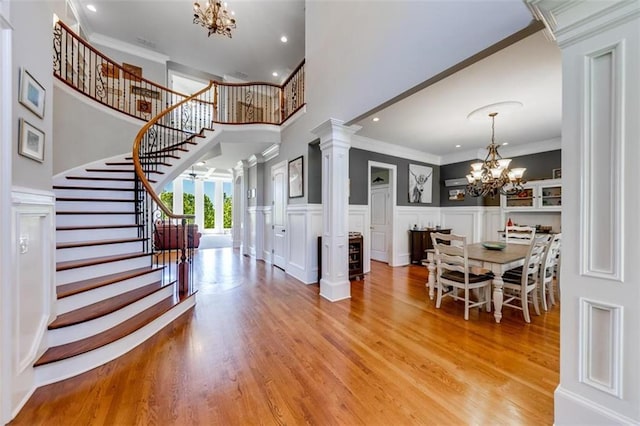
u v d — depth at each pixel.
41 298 1.80
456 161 6.31
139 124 5.20
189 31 5.73
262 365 1.98
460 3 1.96
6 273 1.42
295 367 1.96
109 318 2.19
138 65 6.33
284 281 4.39
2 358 1.40
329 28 3.61
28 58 1.68
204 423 1.43
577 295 1.28
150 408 1.54
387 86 2.62
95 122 4.65
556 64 2.58
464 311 3.09
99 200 3.39
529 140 5.16
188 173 10.70
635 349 1.12
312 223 4.36
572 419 1.29
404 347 2.26
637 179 1.12
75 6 4.93
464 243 2.83
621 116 1.15
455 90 3.10
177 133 5.73
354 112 3.13
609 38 1.18
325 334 2.50
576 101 1.29
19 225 1.54
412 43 2.34
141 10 5.12
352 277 4.52
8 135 1.42
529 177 5.44
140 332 2.28
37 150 1.76
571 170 1.31
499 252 3.24
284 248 5.20
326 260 3.58
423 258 5.74
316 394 1.67
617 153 1.16
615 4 1.14
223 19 4.74
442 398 1.64
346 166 3.55
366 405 1.58
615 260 1.17
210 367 1.95
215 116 5.31
